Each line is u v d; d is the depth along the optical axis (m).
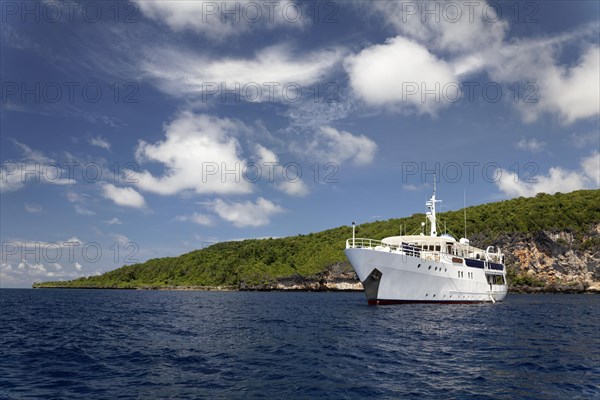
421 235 55.66
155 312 54.38
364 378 17.39
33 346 25.67
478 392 15.58
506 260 138.38
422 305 51.25
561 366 19.95
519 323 38.16
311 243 191.25
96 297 111.88
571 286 128.38
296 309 58.56
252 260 191.00
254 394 15.16
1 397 14.84
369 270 47.88
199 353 22.98
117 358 21.67
